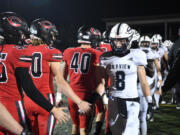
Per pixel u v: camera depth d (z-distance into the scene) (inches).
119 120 99.3
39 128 94.9
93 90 122.1
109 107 104.0
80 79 120.8
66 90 91.4
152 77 145.0
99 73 116.6
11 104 75.5
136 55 97.1
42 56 95.3
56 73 95.3
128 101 98.1
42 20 102.6
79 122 124.0
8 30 76.2
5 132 73.2
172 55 58.7
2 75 74.0
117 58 98.9
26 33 81.7
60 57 96.6
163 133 156.5
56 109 68.9
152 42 197.2
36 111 93.4
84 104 88.9
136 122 98.0
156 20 1026.1
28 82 68.6
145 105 126.6
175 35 1079.0
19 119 77.1
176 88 62.1
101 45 182.5
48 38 101.7
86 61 120.7
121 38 96.7
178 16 999.6
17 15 81.6
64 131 159.3
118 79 99.4
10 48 74.2
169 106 236.2
